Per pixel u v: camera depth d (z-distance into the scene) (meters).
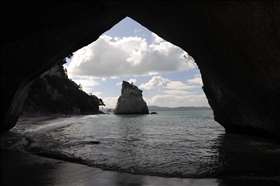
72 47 10.24
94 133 12.59
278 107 5.92
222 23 4.74
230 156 6.05
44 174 4.42
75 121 26.52
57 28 6.73
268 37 4.43
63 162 5.42
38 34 6.35
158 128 16.95
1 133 9.86
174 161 5.55
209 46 5.84
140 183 3.97
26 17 5.85
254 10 4.15
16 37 5.89
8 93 7.49
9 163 5.23
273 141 8.40
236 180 4.09
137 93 83.75
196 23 5.27
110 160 5.63
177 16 5.49
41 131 12.90
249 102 7.19
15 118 10.73
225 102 10.44
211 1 4.40
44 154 6.20
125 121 29.27
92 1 6.71
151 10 6.04
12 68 6.80
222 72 6.66
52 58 8.93
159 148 7.43
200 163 5.31
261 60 4.91
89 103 76.31
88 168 4.91
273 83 5.16
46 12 6.08
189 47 7.26
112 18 9.12
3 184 3.83
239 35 4.75
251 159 5.66
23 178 4.16
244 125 10.04
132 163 5.35
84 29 8.17
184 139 9.87
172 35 7.23
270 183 3.90
